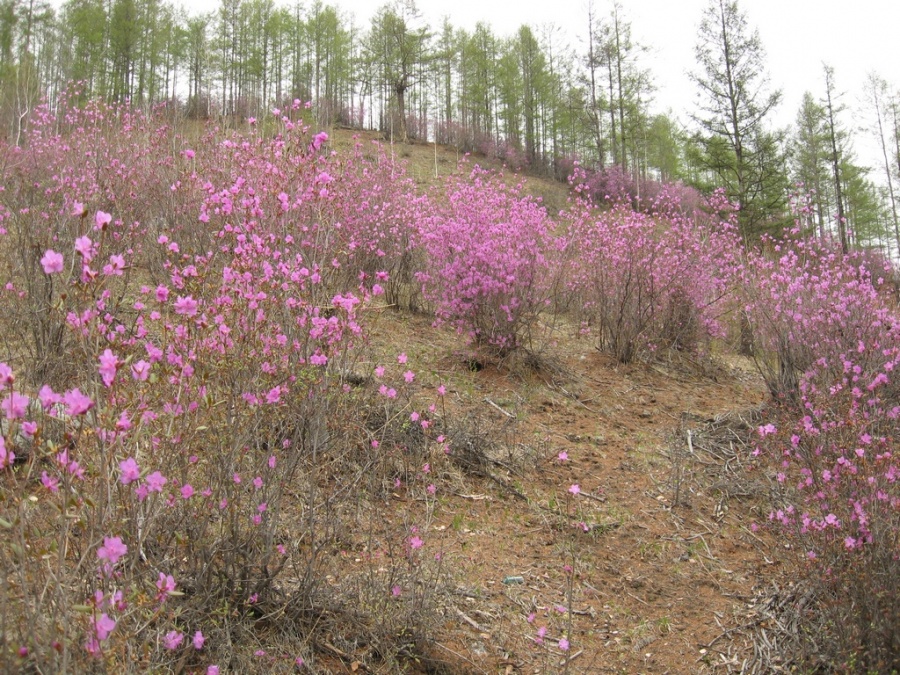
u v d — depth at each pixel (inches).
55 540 80.3
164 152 271.3
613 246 287.6
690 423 226.5
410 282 300.0
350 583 114.9
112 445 72.9
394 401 172.2
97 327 77.7
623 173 957.2
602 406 232.7
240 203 137.6
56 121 326.6
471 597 126.2
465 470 171.9
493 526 152.0
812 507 146.1
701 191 680.4
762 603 134.6
